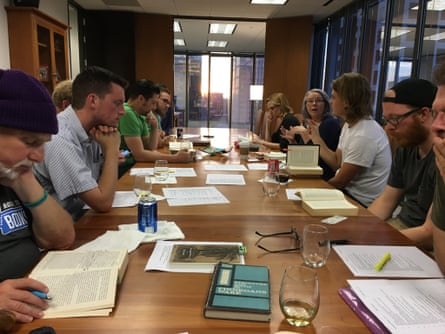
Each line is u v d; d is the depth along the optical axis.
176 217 1.50
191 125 11.38
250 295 0.87
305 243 1.13
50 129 1.03
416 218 1.71
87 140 1.70
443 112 1.02
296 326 0.80
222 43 9.64
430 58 3.81
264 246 1.22
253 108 11.26
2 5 3.73
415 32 4.03
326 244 1.12
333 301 0.90
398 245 1.25
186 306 0.87
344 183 2.28
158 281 0.98
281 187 2.07
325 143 2.94
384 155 2.23
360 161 2.19
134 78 6.86
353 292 0.93
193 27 7.68
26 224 1.17
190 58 11.04
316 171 2.32
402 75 4.36
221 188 2.00
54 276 0.94
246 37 8.66
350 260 1.13
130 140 2.79
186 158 2.81
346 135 2.37
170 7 6.19
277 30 6.86
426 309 0.86
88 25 6.48
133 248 1.17
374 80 5.11
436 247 1.10
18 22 3.83
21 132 0.98
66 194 1.49
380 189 2.25
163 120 5.59
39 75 4.05
